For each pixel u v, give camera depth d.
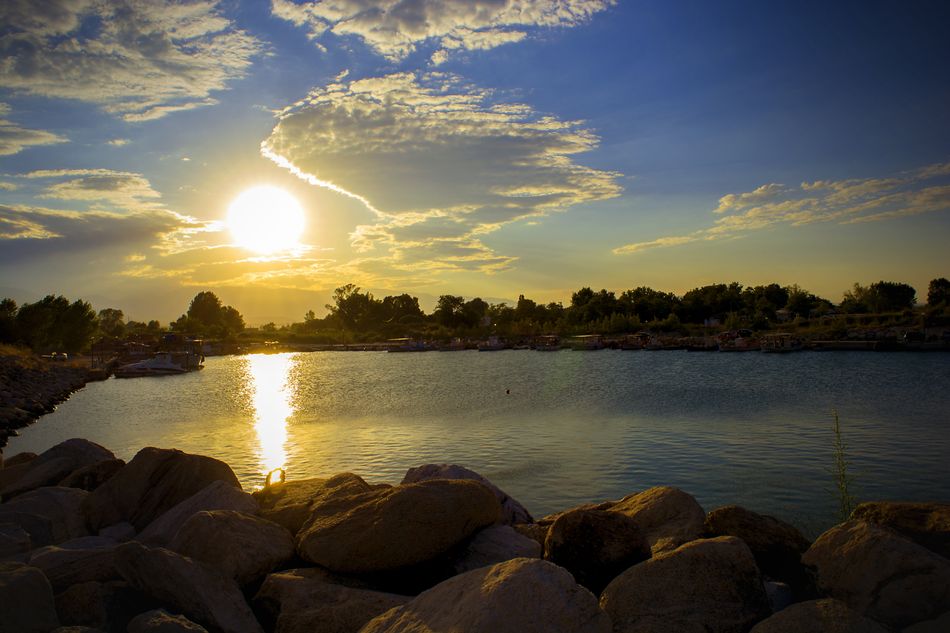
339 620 6.91
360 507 8.61
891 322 115.00
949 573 6.40
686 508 9.52
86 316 120.62
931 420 31.12
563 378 66.06
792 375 60.56
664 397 44.44
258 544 8.35
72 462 13.84
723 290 167.88
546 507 18.14
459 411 40.00
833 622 5.82
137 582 7.23
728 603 6.50
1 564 6.69
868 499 18.05
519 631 5.21
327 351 176.12
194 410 45.78
